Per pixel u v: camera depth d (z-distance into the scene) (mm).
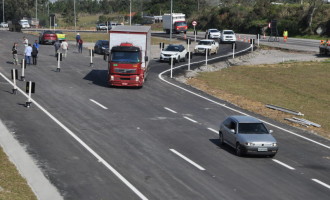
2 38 108438
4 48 85250
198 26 181750
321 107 52031
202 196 23453
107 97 47719
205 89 56250
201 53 89000
